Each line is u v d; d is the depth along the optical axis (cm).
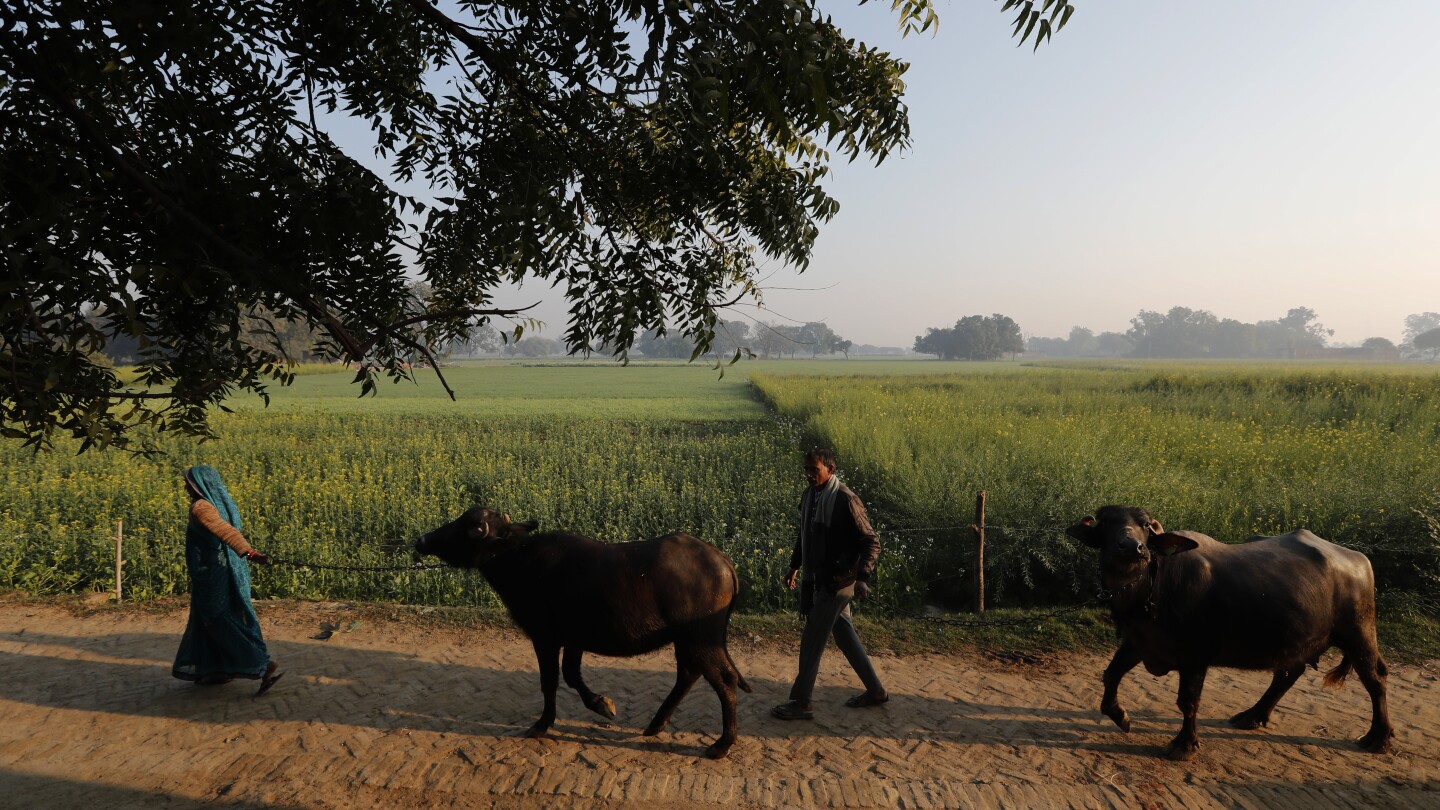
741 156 346
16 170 253
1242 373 3825
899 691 570
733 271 393
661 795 427
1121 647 491
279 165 299
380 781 442
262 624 714
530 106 354
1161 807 413
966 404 2430
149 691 564
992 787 432
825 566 511
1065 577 866
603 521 1166
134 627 705
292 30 320
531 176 320
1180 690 471
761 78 279
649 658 641
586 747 483
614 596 467
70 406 275
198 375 311
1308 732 504
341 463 1587
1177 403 2373
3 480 1288
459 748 480
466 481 1432
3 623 711
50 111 276
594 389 5209
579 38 297
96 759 466
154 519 1066
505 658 635
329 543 974
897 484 1184
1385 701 473
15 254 222
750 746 484
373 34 330
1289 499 973
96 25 259
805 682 517
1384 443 1429
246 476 1400
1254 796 424
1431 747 481
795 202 362
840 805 416
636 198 360
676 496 1286
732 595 489
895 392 3197
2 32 253
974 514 927
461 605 806
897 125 346
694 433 2373
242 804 421
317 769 455
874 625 712
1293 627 454
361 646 659
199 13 271
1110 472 1089
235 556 546
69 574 870
